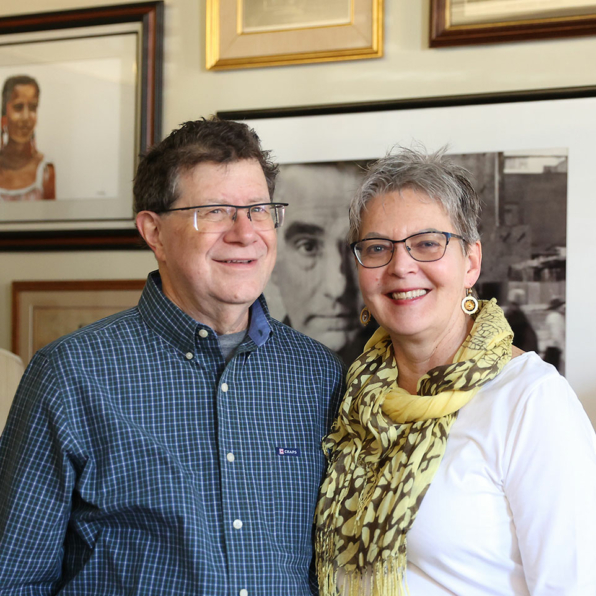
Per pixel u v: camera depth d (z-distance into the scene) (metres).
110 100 2.55
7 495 1.42
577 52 2.19
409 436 1.48
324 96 2.40
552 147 2.17
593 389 2.11
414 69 2.32
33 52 2.62
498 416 1.39
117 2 2.57
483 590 1.38
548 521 1.32
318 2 2.39
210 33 2.46
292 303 2.37
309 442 1.60
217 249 1.49
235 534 1.43
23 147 2.61
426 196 1.50
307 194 2.37
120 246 2.51
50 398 1.42
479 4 2.25
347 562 1.49
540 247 2.17
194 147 1.51
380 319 1.54
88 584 1.42
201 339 1.51
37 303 2.55
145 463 1.42
